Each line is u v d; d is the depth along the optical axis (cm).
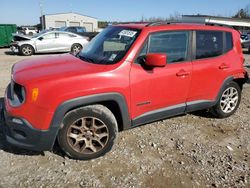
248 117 566
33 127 343
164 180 351
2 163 369
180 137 464
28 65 401
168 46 429
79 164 375
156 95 418
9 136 364
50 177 346
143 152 411
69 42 1684
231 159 404
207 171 373
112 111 402
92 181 342
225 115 545
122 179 349
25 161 376
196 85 466
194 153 416
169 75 424
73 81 349
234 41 525
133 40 402
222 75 502
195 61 461
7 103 365
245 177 364
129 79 384
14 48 1625
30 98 338
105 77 366
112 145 392
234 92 545
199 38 467
